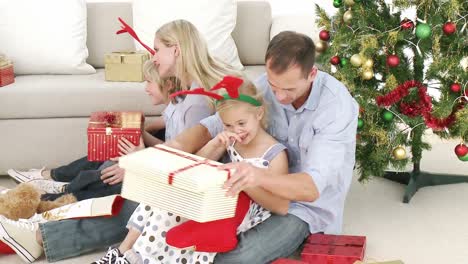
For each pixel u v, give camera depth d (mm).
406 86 2469
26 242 2133
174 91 2377
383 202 2682
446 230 2418
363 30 2525
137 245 1968
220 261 1990
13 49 3084
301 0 3637
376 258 2184
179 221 1986
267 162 2055
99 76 3078
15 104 2811
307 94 2086
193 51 2266
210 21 3111
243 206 2000
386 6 2639
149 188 1835
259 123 2096
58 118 2863
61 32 3092
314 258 2043
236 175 1735
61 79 3000
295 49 1870
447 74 2523
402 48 2557
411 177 2805
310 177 1907
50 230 2131
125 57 2912
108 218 2195
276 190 1817
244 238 1990
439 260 2182
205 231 1889
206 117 2305
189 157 1920
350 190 2811
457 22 2465
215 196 1762
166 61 2299
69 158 2900
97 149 2506
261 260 2008
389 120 2525
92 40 3293
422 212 2584
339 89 2088
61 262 2145
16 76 3092
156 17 3139
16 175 2738
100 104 2848
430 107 2473
